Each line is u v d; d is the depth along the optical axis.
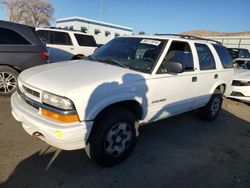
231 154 4.19
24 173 3.03
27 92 3.21
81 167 3.27
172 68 3.65
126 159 3.59
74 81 2.98
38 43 5.96
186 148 4.20
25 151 3.51
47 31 9.80
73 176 3.07
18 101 3.34
